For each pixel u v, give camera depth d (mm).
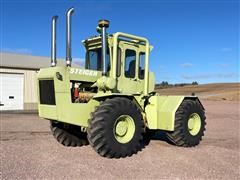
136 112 8398
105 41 8461
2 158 8016
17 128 13891
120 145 8039
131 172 6875
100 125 7781
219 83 85625
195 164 7625
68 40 8578
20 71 26469
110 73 8836
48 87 8406
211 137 11953
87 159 7918
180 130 9398
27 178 6402
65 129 9359
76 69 8523
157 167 7293
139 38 9289
